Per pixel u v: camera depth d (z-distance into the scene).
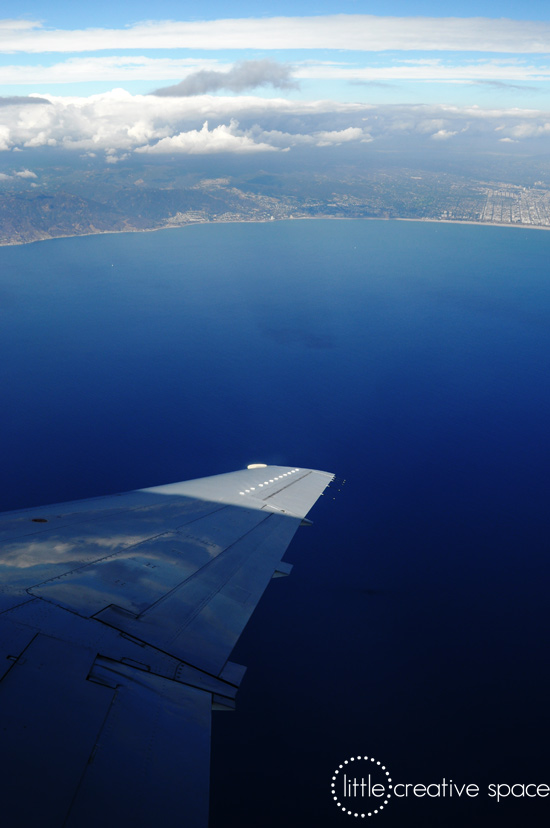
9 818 8.06
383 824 65.50
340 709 84.88
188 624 17.89
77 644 14.05
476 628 106.94
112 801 9.01
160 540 25.94
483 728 81.06
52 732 10.30
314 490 45.00
